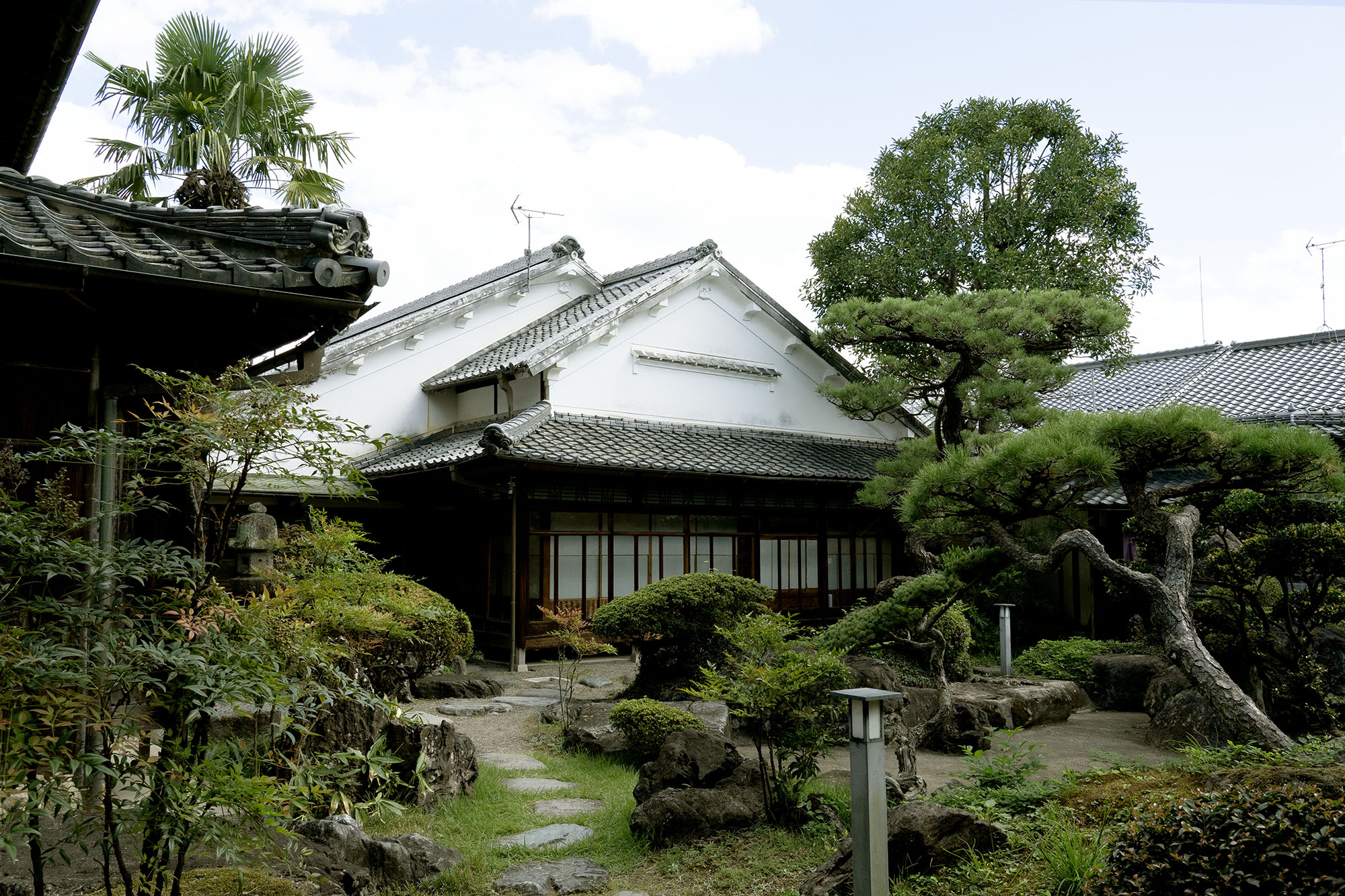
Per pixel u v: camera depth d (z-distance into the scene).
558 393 14.95
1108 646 12.73
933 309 13.77
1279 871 3.20
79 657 2.72
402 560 15.67
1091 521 16.19
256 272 4.78
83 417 4.84
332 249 5.02
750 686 5.85
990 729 8.61
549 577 14.01
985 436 14.25
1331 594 9.45
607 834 5.73
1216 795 3.75
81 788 2.96
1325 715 8.91
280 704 3.15
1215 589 10.23
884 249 18.44
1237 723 6.68
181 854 2.90
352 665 6.21
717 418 16.95
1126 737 9.41
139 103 12.38
